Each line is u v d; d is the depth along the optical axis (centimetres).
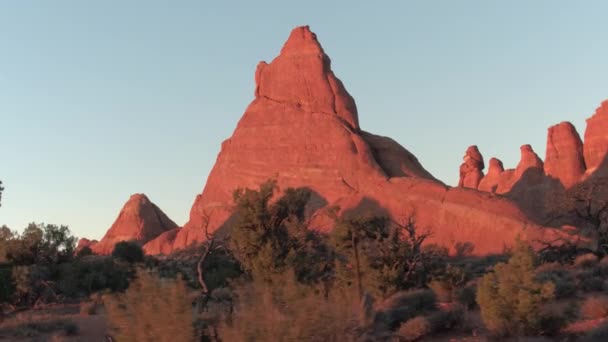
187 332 1139
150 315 1147
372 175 9819
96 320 2858
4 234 5341
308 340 1095
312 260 3178
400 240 3675
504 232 7869
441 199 8631
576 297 2395
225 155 11156
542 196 10350
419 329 1805
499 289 1756
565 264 4409
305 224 3388
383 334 1728
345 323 1171
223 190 10744
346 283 2866
